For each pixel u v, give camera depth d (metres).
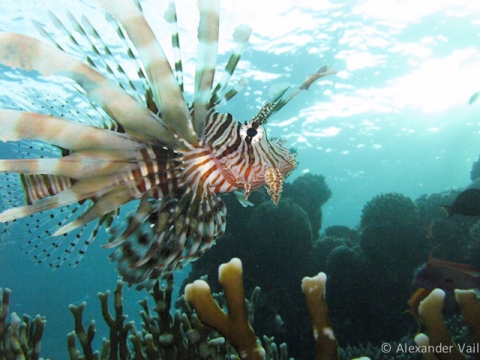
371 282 1.12
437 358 0.29
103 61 0.33
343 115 3.13
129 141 0.31
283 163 0.36
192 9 1.68
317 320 0.27
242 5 1.77
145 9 1.66
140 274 0.34
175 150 0.33
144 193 0.33
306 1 1.81
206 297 0.26
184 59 1.95
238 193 0.44
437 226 1.17
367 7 1.89
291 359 0.52
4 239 0.43
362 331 1.08
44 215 0.42
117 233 0.33
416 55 2.32
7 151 2.21
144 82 0.34
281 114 3.01
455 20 2.04
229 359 0.48
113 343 0.43
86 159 0.30
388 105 3.01
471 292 0.29
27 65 0.24
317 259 1.32
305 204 1.59
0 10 1.65
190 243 0.36
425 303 0.29
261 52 2.12
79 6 1.60
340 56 2.25
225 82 0.36
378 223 1.20
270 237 1.22
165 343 0.40
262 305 1.10
